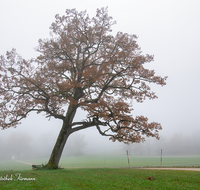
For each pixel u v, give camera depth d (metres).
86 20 19.25
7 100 17.86
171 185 9.30
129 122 16.95
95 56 21.86
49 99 19.83
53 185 9.05
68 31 18.34
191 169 17.31
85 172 14.05
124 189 8.52
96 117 16.95
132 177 11.62
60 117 19.31
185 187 8.90
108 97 21.31
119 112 15.96
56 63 20.31
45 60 19.97
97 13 19.39
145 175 12.34
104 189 8.38
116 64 18.14
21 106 19.42
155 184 9.52
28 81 17.91
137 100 19.05
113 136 18.39
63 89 18.20
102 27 20.03
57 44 19.31
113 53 19.09
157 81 17.41
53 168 17.09
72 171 14.73
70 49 19.22
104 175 12.31
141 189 8.56
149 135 16.41
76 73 19.50
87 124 18.88
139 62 16.98
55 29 19.77
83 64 20.48
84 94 19.80
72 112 19.56
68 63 19.77
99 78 16.34
